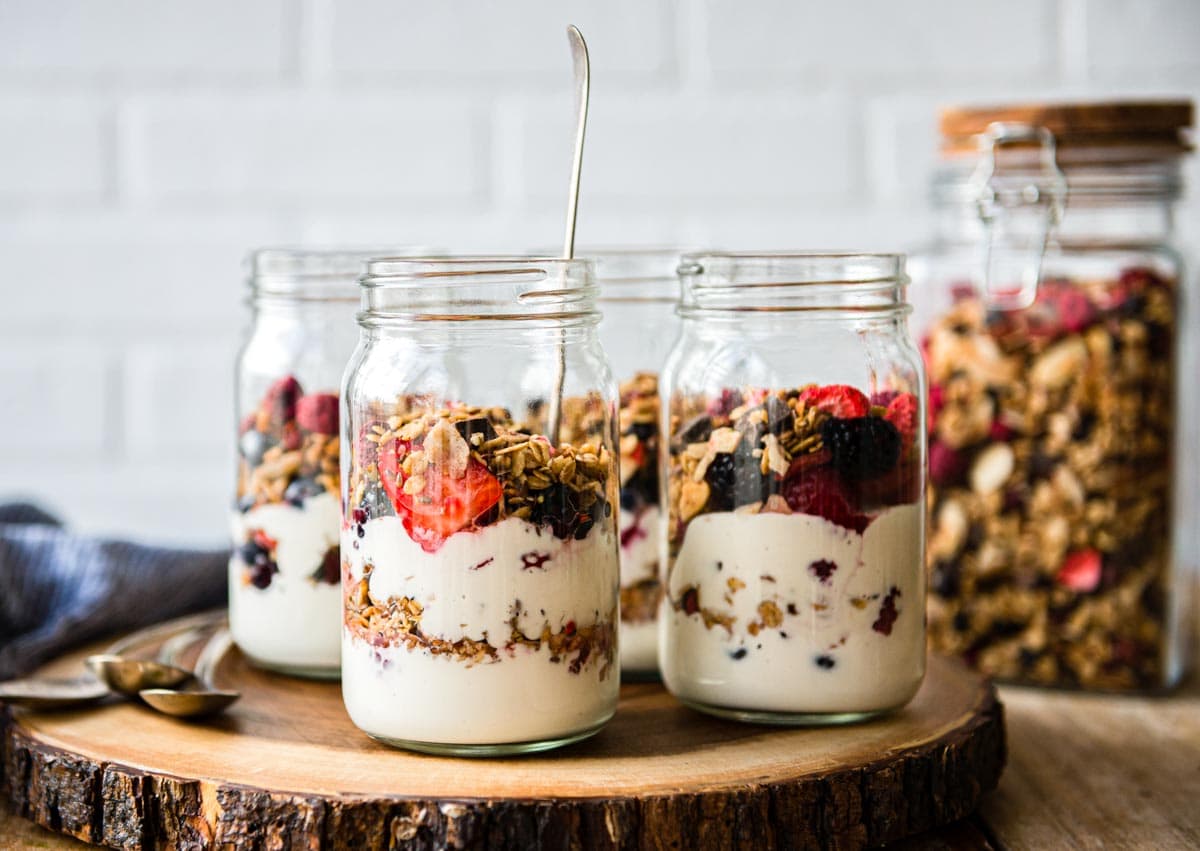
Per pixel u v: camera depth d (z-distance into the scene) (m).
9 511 1.35
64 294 1.56
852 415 0.82
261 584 0.98
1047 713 1.08
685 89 1.52
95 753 0.80
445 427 0.76
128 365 1.56
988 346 1.12
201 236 1.55
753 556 0.83
